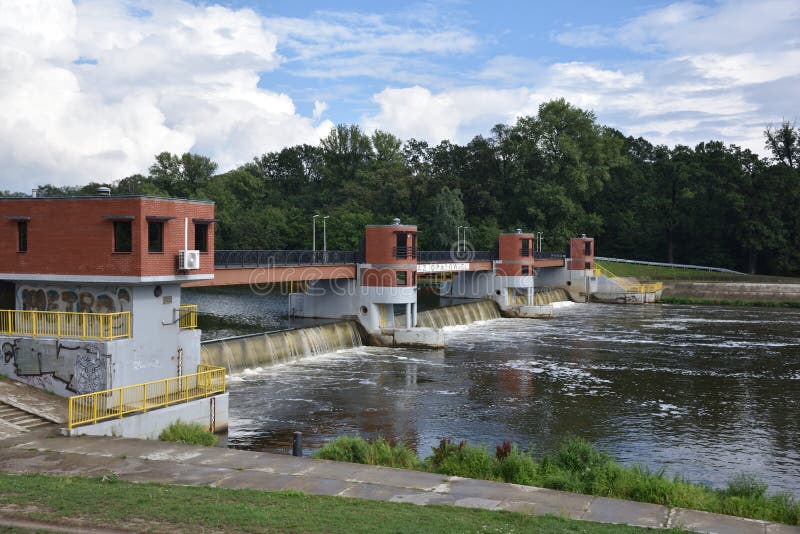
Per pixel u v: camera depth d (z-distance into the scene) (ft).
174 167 511.81
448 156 504.43
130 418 91.86
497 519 61.62
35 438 83.97
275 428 119.03
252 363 164.76
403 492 70.13
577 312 320.29
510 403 142.41
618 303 363.15
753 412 138.21
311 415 128.26
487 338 231.09
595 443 117.39
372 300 213.66
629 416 134.31
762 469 106.11
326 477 74.28
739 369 180.24
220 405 107.96
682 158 483.92
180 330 111.75
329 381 157.38
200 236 114.42
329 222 426.92
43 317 104.68
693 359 193.98
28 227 107.86
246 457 81.10
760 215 435.94
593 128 463.42
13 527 53.31
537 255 359.25
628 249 502.79
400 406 137.69
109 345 96.89
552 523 61.05
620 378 168.14
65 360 99.25
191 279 110.83
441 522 58.90
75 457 77.05
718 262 465.06
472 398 145.89
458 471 82.89
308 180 599.57
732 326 266.98
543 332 247.50
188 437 94.12
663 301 369.50
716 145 475.31
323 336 195.11
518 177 465.06
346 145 563.48
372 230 213.25
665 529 61.52
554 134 462.19
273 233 426.92
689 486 79.41
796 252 428.97
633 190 514.27
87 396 92.07
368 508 62.69
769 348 213.46
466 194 463.83
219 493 65.31
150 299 105.81
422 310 260.62
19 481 65.62
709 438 121.29
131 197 101.24
